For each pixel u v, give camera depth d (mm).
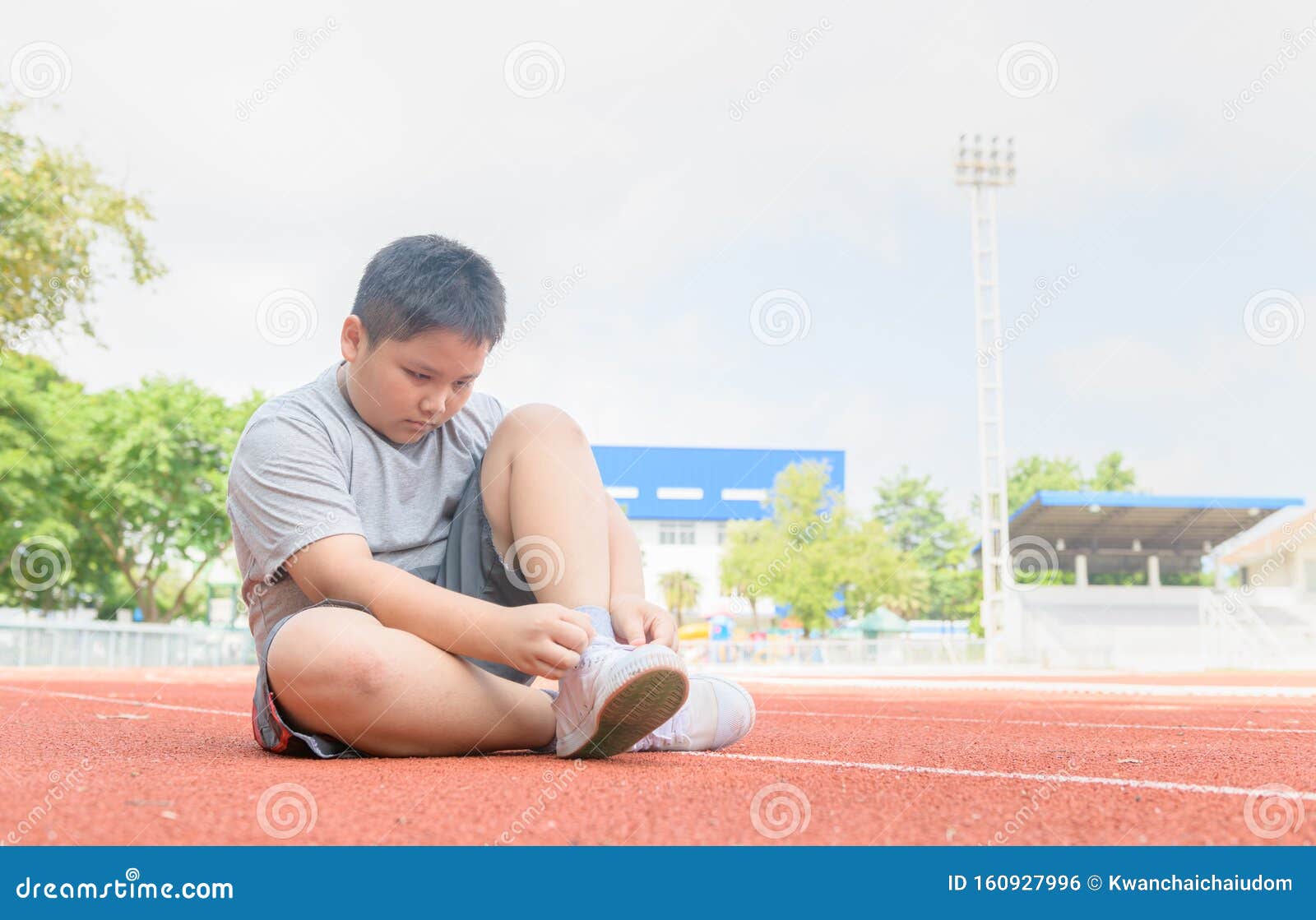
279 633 1871
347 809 1294
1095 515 29000
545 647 1801
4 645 15008
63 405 20328
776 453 38219
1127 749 2381
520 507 2004
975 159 22000
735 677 15055
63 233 13430
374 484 2129
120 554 22375
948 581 46406
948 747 2375
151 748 2150
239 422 22281
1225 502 27844
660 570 47812
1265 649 26672
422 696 1856
